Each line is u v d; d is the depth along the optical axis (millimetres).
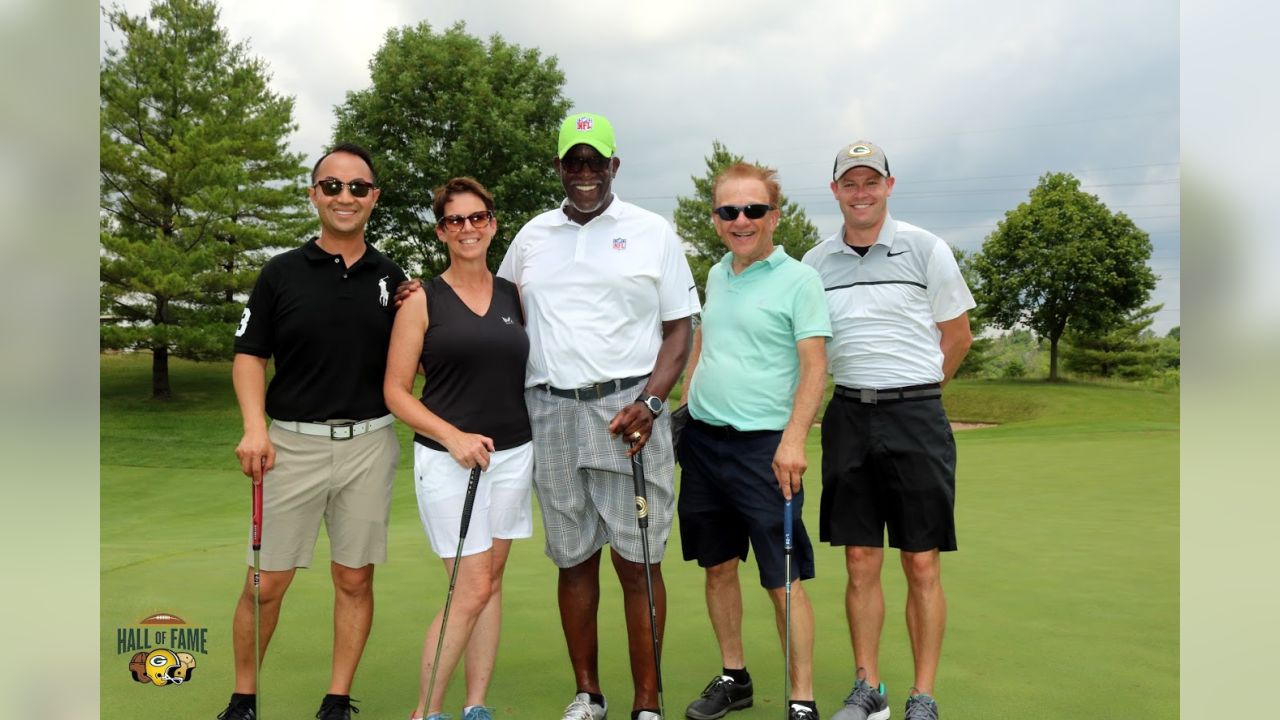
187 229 23797
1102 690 3281
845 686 3438
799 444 3053
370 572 3189
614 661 3738
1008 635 3920
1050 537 6188
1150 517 7047
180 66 24656
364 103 27781
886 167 3139
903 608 4438
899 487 3135
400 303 3045
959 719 3037
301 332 3033
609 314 3127
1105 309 40969
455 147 26422
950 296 3148
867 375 3170
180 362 31906
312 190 3037
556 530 3184
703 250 31234
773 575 3158
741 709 3244
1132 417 26125
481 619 3061
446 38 27969
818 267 3318
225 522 8500
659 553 3197
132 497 10641
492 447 2992
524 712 3188
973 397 29344
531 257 3217
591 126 3090
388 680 3477
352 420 3109
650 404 3084
